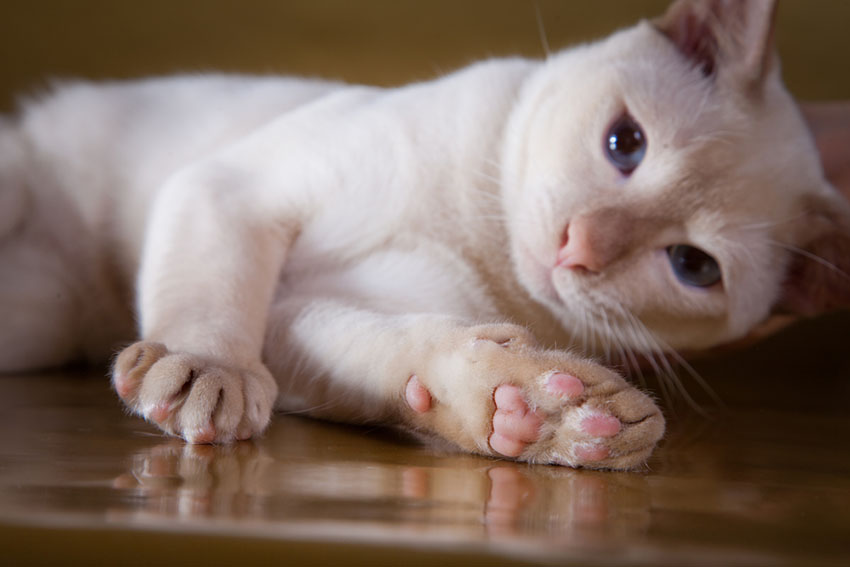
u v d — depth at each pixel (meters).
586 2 0.64
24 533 0.28
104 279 0.51
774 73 0.45
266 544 0.28
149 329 0.39
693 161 0.42
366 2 0.68
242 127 0.50
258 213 0.43
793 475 0.36
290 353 0.41
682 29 0.45
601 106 0.43
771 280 0.46
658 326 0.45
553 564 0.27
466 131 0.44
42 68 0.70
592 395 0.34
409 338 0.38
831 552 0.29
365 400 0.38
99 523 0.28
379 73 0.68
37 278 0.50
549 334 0.45
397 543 0.28
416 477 0.33
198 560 0.28
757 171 0.44
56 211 0.51
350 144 0.44
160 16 0.70
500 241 0.44
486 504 0.31
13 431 0.37
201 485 0.31
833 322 0.65
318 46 0.69
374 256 0.44
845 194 0.51
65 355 0.51
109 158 0.51
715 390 0.57
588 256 0.42
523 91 0.45
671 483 0.34
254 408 0.36
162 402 0.35
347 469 0.34
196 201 0.42
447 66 0.64
